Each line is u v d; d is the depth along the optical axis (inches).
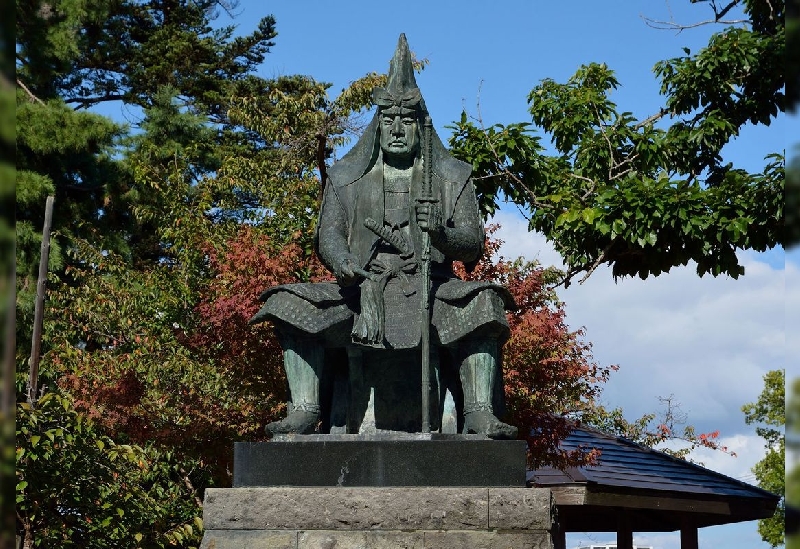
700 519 689.0
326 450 270.4
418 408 299.1
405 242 299.3
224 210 789.2
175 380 522.6
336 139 656.4
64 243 831.7
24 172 796.0
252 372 521.3
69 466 397.1
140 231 936.3
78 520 410.9
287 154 651.5
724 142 575.5
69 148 824.3
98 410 520.7
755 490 677.3
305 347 291.4
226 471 550.9
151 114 983.6
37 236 778.2
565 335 526.3
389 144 307.6
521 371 511.2
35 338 448.1
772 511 668.1
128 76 1090.7
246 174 651.5
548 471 611.5
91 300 598.5
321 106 687.7
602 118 592.1
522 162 563.5
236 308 505.4
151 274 621.9
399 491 264.1
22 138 802.8
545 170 572.7
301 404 288.5
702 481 664.4
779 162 507.2
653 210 511.2
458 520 261.0
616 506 604.4
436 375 294.5
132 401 530.9
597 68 611.8
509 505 261.0
